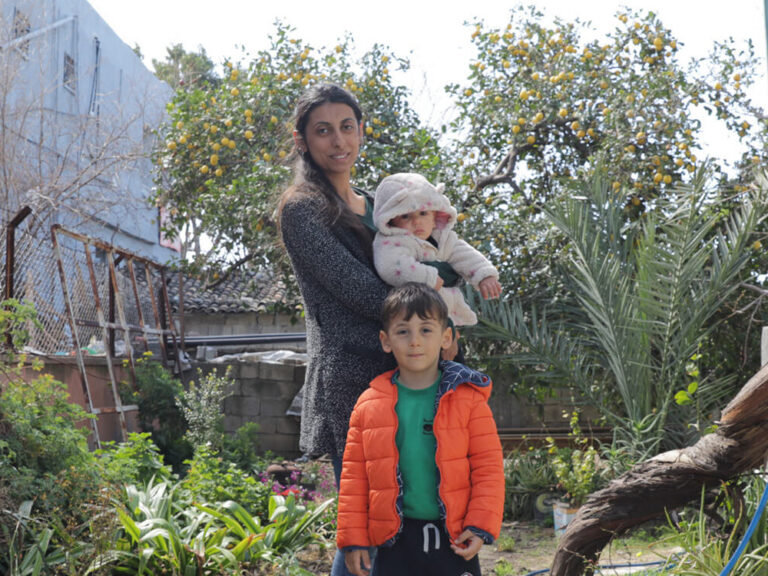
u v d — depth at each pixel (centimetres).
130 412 849
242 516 513
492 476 222
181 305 1076
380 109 924
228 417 1048
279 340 1277
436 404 225
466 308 257
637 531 576
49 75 1517
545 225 838
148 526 453
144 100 1592
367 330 237
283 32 938
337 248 237
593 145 948
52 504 421
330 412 239
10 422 438
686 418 668
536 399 876
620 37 959
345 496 227
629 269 717
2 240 737
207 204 841
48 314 752
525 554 577
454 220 259
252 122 870
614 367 696
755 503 379
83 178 1470
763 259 780
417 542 221
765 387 301
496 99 962
